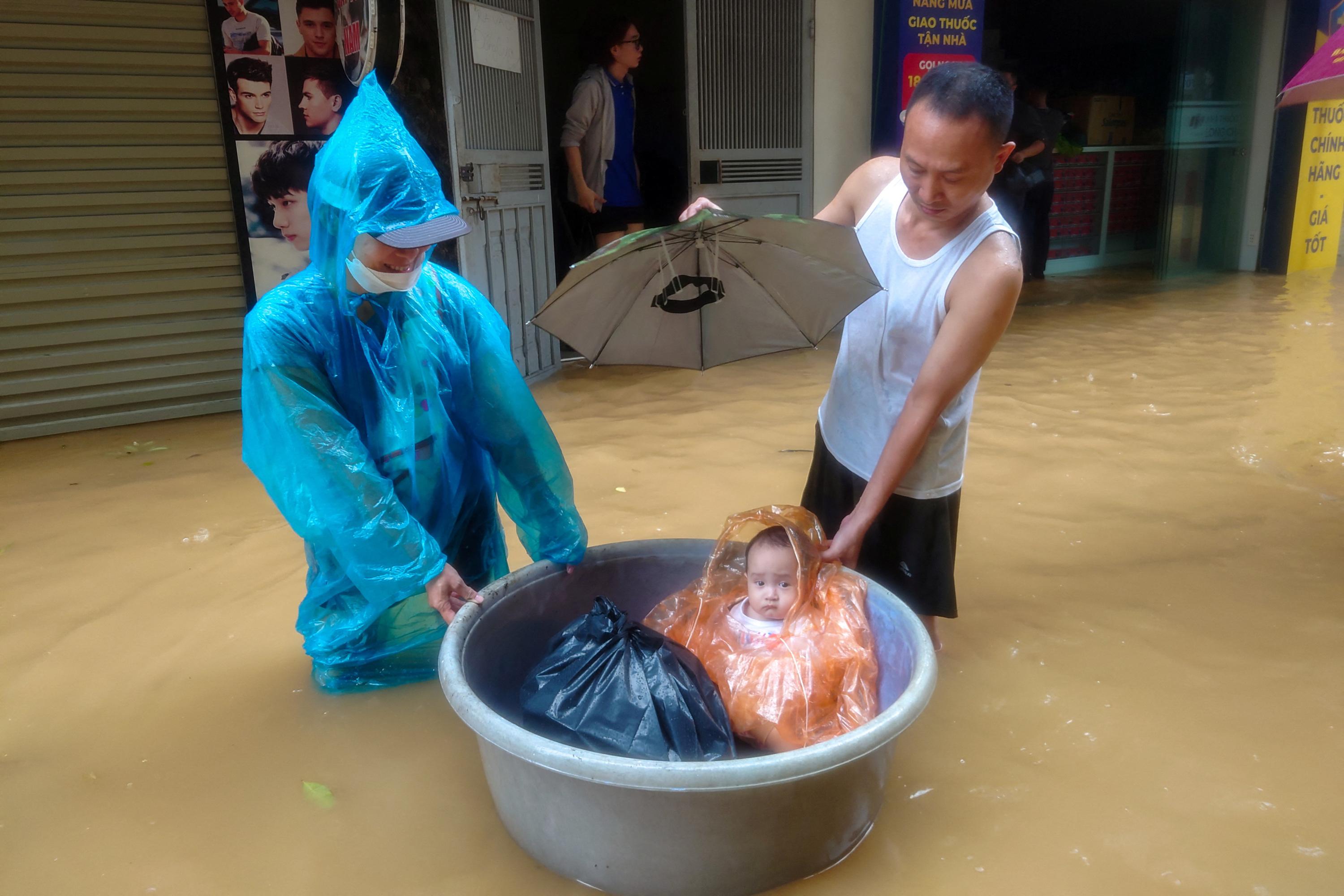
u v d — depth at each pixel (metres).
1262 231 11.04
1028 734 2.44
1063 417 5.26
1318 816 2.12
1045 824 2.11
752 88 7.63
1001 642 2.88
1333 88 3.76
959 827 2.10
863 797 1.92
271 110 5.62
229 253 5.82
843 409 2.63
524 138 6.36
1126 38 12.94
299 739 2.50
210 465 4.89
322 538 2.36
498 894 1.94
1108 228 11.93
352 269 2.20
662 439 4.99
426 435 2.52
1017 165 9.77
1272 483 4.20
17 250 5.35
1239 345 7.02
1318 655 2.77
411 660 2.72
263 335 2.27
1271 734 2.41
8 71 5.15
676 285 2.45
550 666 2.18
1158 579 3.29
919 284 2.34
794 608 2.35
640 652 2.11
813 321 2.46
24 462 5.07
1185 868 1.97
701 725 2.04
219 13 5.39
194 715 2.61
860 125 8.35
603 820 1.77
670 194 9.02
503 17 5.95
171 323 5.78
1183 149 10.53
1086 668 2.73
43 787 2.31
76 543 3.85
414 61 5.29
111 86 5.33
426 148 5.41
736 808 1.71
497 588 2.38
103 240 5.52
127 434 5.62
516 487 2.67
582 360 7.21
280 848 2.10
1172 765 2.30
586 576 2.65
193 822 2.18
